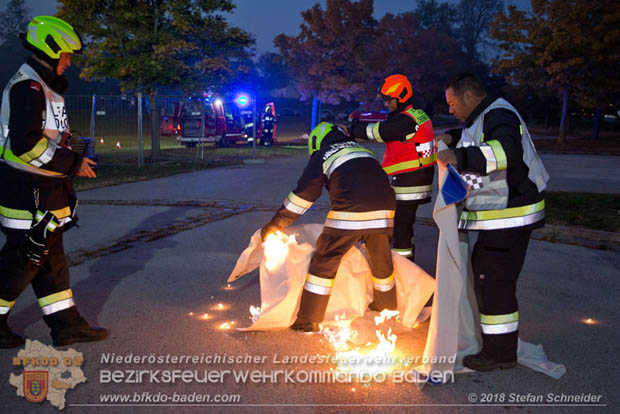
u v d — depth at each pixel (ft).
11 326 12.28
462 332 11.14
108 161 49.98
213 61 50.78
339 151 12.09
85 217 24.56
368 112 88.84
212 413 8.93
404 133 13.50
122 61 49.21
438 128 122.83
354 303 13.32
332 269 12.03
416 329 12.73
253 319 12.99
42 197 10.36
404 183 14.37
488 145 9.27
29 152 9.62
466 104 10.29
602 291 15.39
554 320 13.21
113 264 17.33
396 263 13.00
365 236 12.28
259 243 12.94
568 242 20.89
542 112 144.97
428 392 9.70
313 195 12.21
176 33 50.70
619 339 12.12
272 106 71.61
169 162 50.01
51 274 11.04
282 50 92.17
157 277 16.10
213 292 14.90
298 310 12.39
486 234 10.11
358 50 89.30
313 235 13.82
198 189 33.88
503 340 10.36
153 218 24.56
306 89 92.38
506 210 9.91
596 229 23.16
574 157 66.13
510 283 10.23
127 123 83.87
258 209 27.12
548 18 87.51
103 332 11.73
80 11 48.03
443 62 139.23
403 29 109.19
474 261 10.41
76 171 10.42
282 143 78.69
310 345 11.64
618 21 81.10
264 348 11.46
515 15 90.33
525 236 10.14
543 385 9.98
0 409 8.89
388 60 93.35
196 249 19.34
